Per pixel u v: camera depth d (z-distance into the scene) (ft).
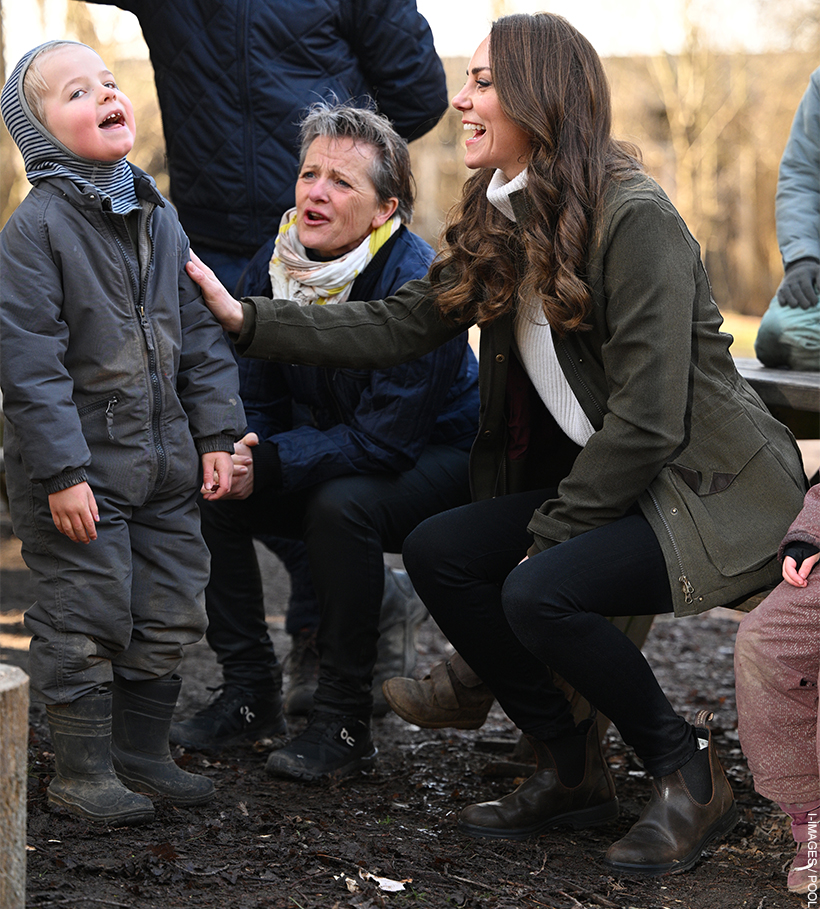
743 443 7.82
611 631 7.70
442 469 9.96
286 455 9.36
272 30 11.03
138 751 8.20
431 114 12.00
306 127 9.82
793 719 7.17
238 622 10.45
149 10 11.32
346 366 9.02
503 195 8.11
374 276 9.80
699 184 61.98
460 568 8.38
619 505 7.78
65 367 7.62
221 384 8.31
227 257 11.78
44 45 7.66
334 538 9.34
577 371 8.16
